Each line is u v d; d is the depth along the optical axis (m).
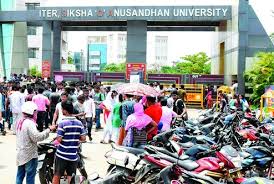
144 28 31.11
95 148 13.53
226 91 28.66
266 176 8.49
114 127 13.09
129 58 31.38
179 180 6.84
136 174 7.59
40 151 7.95
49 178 8.00
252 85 28.02
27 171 7.31
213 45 41.06
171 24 34.66
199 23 34.66
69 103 7.19
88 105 14.88
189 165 7.21
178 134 10.77
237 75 29.77
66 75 33.31
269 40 29.75
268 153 8.52
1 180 9.06
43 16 32.03
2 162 10.91
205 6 30.53
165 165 7.25
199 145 8.29
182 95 19.67
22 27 37.12
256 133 11.97
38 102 15.08
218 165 7.15
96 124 18.48
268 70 26.78
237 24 29.80
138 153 8.04
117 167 7.94
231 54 31.81
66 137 7.12
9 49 37.03
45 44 33.09
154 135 9.38
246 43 29.72
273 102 18.55
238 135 12.16
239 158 7.82
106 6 30.95
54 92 17.11
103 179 5.82
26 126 7.22
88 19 31.22
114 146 8.31
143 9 30.42
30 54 71.31
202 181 6.55
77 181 5.71
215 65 39.44
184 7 30.22
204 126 12.95
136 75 29.70
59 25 33.75
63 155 7.10
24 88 16.23
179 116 13.98
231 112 15.80
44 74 32.53
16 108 15.76
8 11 32.84
